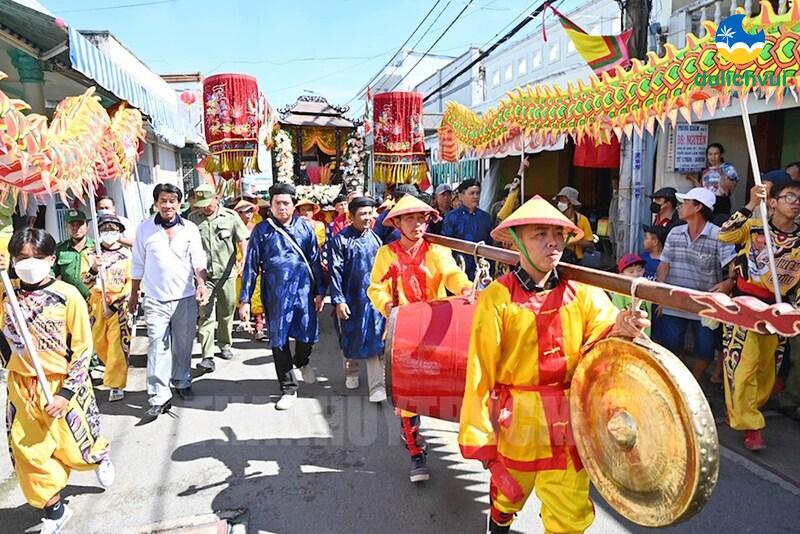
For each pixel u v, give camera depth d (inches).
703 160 260.5
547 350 84.0
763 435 150.3
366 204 174.1
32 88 228.5
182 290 177.9
